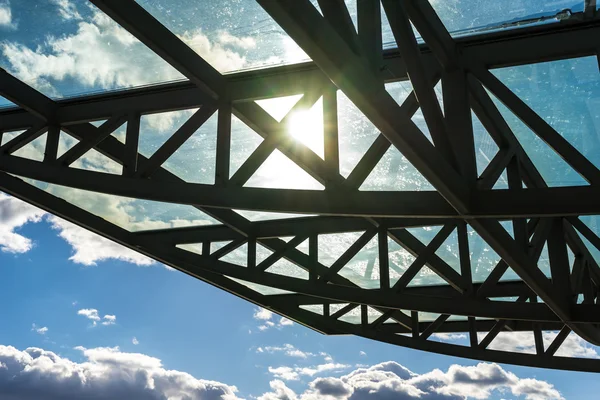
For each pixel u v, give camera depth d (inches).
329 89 305.6
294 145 300.4
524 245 323.6
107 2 252.2
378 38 197.6
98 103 361.1
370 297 427.2
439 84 327.9
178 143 318.0
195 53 298.5
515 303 406.6
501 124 293.6
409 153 206.8
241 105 316.8
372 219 435.2
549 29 282.0
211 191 294.0
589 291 449.4
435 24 259.8
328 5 180.5
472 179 257.4
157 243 484.4
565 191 247.1
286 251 466.0
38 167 350.6
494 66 287.3
